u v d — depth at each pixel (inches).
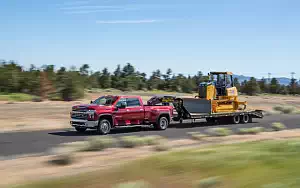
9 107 1343.5
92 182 351.9
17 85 1887.3
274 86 4377.5
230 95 1114.1
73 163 497.4
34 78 1865.2
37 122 956.0
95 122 775.7
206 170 372.2
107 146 625.3
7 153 560.4
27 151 578.6
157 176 360.2
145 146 655.8
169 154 475.8
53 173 435.2
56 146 625.3
